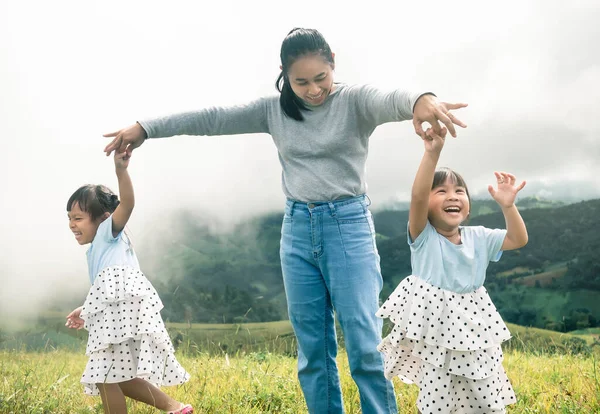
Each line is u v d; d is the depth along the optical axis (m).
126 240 4.29
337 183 3.53
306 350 3.66
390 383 3.51
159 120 3.74
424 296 3.27
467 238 3.37
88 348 4.06
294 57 3.34
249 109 3.78
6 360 7.67
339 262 3.50
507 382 3.35
